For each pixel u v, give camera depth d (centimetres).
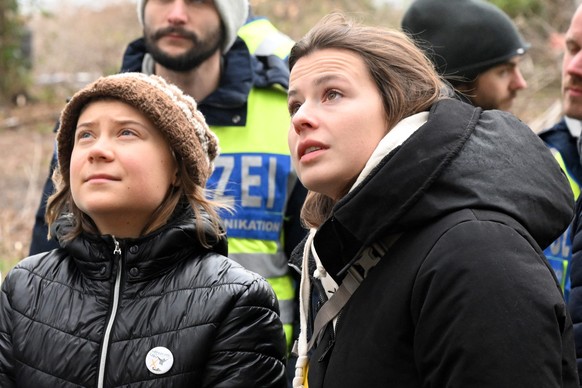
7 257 851
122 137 292
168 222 295
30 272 301
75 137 299
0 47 1538
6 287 302
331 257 253
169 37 437
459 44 461
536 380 212
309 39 263
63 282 295
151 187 292
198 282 287
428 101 255
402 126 248
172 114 296
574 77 417
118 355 278
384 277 239
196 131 306
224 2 437
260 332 285
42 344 284
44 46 1741
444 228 229
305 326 284
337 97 254
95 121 293
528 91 1110
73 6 1853
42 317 289
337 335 248
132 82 294
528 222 231
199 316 281
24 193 1076
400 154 235
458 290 220
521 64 1147
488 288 218
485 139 239
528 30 1180
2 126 1405
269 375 286
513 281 218
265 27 479
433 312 223
